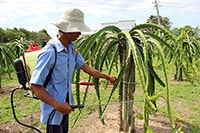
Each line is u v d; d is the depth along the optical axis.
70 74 2.64
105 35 3.75
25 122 5.41
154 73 3.79
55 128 2.69
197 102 6.70
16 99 7.27
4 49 8.37
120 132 4.23
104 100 6.84
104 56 3.97
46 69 2.40
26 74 2.53
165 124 4.86
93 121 5.07
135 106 6.10
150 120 5.02
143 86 2.95
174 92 7.61
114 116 5.16
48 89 2.53
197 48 8.45
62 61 2.48
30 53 2.58
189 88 8.03
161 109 5.75
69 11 2.50
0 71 8.48
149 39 3.53
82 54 3.57
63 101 2.58
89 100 6.90
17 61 2.52
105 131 4.48
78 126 4.90
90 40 3.61
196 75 3.17
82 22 2.54
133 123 4.05
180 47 3.24
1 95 7.75
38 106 6.48
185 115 5.61
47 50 2.41
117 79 3.40
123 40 3.87
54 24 2.48
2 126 5.18
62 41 2.53
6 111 6.12
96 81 3.89
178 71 9.39
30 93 2.67
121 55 3.97
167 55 8.05
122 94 4.10
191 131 4.71
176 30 6.76
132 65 3.85
